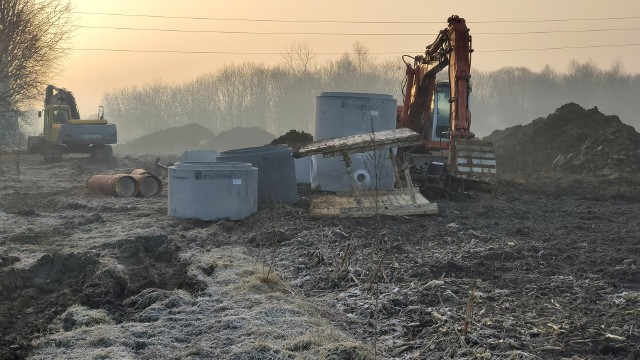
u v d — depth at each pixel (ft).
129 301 24.52
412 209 41.04
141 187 55.52
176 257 31.81
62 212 47.29
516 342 19.42
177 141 257.75
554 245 33.60
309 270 29.01
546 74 404.77
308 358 17.75
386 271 27.94
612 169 74.79
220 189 40.91
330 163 50.88
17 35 124.16
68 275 29.76
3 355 19.04
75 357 18.40
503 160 91.97
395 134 42.93
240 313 21.70
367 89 339.16
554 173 79.56
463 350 18.63
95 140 104.01
